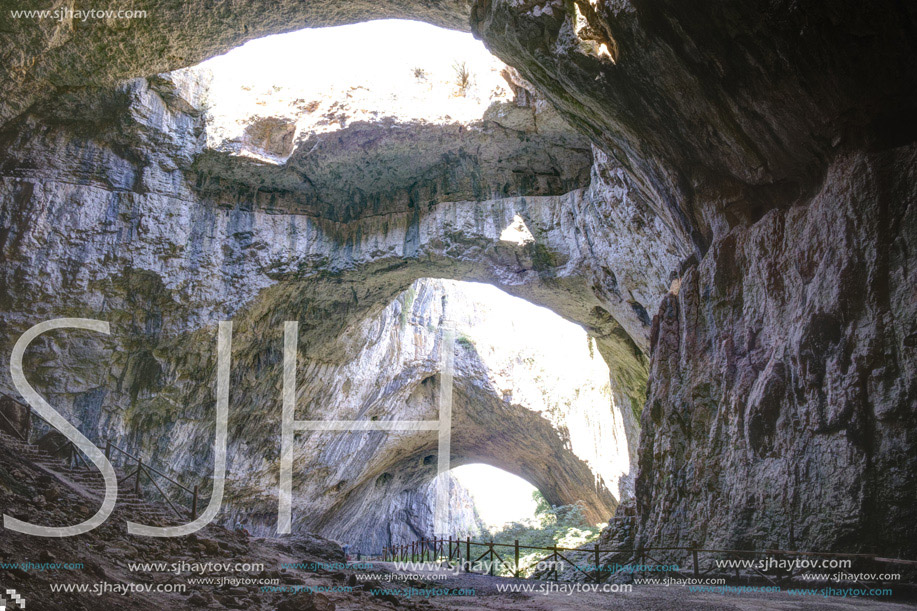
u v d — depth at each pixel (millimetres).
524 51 14156
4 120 19688
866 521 9523
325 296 25625
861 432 9836
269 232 24234
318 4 16250
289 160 23281
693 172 13906
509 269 24047
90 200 21172
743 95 11758
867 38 9828
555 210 23406
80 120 21031
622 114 13953
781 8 10297
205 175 23359
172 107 22094
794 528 10445
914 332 9531
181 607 6324
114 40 17312
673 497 13195
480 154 23328
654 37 11969
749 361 12336
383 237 24766
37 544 6383
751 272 12766
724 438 12469
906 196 10023
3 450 10430
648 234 18984
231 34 17312
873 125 10516
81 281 20828
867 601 8734
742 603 8672
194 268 22734
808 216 11531
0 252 19969
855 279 10336
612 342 25453
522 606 9273
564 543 28766
